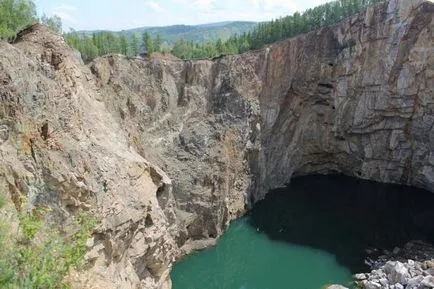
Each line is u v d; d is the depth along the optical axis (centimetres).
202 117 5506
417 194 6156
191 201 4703
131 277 2644
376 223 5250
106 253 2433
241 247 4691
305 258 4425
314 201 5959
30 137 2161
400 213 5538
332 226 5184
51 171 2188
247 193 5641
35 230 1467
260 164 6038
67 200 2248
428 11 5878
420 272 3800
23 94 2197
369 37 6294
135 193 2873
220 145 5297
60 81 2650
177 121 5262
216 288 3944
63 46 2888
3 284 1109
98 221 2280
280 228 5147
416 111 6150
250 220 5384
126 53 6956
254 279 4050
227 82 5825
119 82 4788
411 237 4869
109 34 6962
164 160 4831
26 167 2064
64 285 1403
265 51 6206
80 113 2739
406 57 6053
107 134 3053
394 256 4381
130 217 2673
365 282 3800
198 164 5000
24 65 2294
